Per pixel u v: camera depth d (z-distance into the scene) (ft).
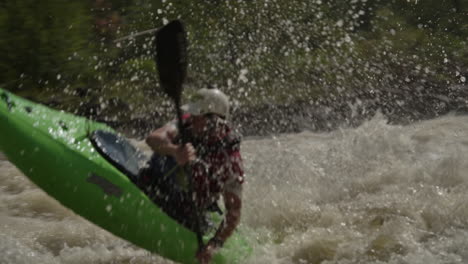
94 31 58.90
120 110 53.36
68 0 57.36
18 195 33.83
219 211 25.68
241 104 56.75
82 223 30.48
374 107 57.98
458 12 78.23
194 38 63.31
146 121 52.29
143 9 62.64
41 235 28.86
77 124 26.25
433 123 50.08
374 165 37.32
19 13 54.65
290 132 51.67
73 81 54.95
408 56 69.36
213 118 23.38
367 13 75.10
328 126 53.42
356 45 69.31
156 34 23.98
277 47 64.69
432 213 29.89
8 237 27.48
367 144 40.40
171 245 24.53
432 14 77.05
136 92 55.67
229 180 23.54
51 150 24.59
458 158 35.83
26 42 54.29
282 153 41.24
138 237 24.64
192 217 24.76
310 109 56.54
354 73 63.87
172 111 53.78
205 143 23.45
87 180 24.48
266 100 57.62
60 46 55.42
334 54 65.98
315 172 36.01
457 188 32.71
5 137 24.39
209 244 24.02
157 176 24.70
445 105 58.75
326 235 28.19
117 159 25.23
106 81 55.98
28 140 24.48
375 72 64.80
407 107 58.18
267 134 51.08
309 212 30.68
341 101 58.49
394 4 77.87
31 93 53.31
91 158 24.95
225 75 60.44
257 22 66.44
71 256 26.71
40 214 31.73
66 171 24.43
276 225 29.86
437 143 42.37
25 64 54.03
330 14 70.33
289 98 57.77
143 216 24.53
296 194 32.78
